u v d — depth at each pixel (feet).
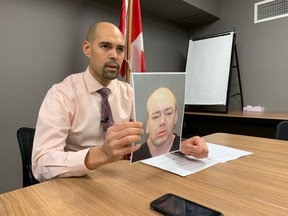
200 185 1.85
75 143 3.29
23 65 5.37
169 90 1.98
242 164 2.40
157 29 8.91
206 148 2.52
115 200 1.59
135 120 1.82
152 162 2.44
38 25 5.59
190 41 9.39
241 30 8.67
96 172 2.14
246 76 8.58
